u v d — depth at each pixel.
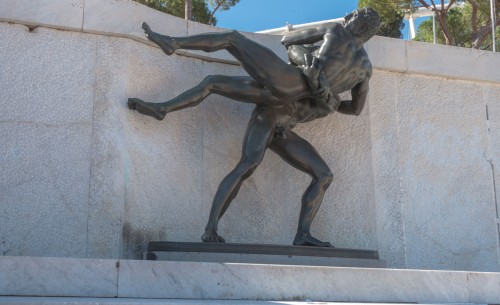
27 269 4.82
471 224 8.88
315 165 7.34
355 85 7.50
